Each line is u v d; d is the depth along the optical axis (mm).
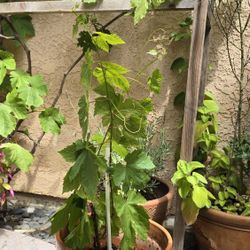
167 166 1981
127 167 1047
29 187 2256
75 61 2020
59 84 2109
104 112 1083
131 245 1049
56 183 2203
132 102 1087
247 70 1800
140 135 1115
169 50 1890
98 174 1013
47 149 2184
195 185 1373
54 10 1541
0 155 1814
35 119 2174
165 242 1175
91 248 1192
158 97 1950
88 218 1144
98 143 1165
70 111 2107
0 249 1672
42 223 2008
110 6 1446
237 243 1509
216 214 1506
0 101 2102
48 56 2098
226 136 1876
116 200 1075
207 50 1649
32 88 1766
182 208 1423
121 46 1959
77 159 1012
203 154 1699
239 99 1721
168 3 1389
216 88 1859
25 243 1717
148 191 1789
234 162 1704
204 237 1602
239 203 1613
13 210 2168
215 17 1789
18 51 2131
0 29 2055
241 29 1660
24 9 1584
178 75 1905
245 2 1745
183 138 1402
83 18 1811
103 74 1036
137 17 1330
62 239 1169
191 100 1369
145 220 1062
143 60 1941
